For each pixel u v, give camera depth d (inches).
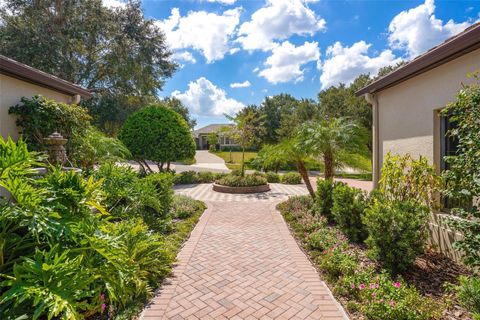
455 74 161.2
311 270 162.1
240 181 485.4
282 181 608.1
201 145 2122.3
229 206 353.1
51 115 228.4
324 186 261.6
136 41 833.5
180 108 1879.9
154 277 142.5
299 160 325.4
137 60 797.9
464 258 125.3
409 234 141.9
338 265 151.6
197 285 143.2
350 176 726.5
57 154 200.7
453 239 160.6
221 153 1657.2
